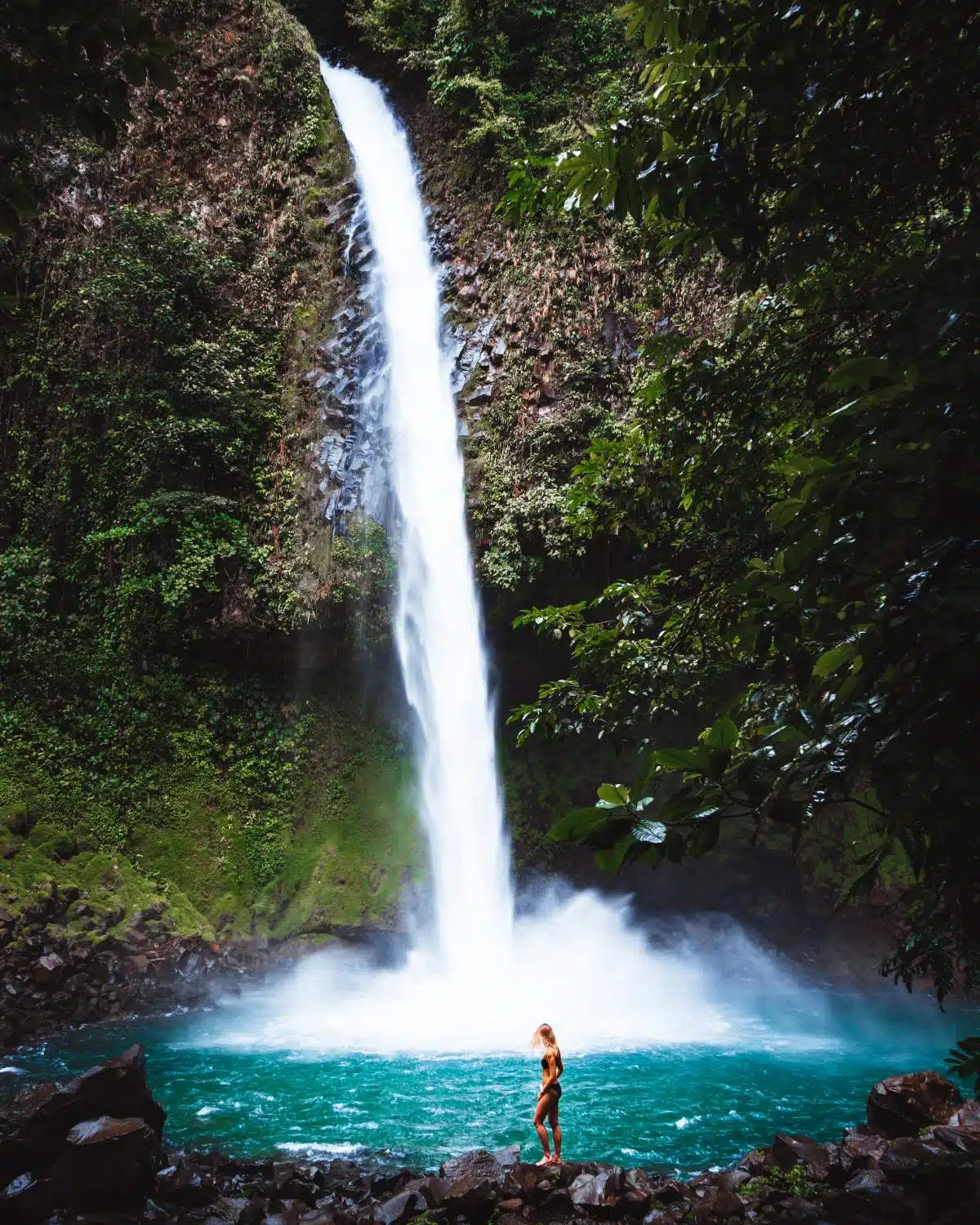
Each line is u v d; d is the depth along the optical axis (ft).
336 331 79.46
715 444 19.60
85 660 72.79
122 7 12.29
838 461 9.96
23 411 78.43
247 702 75.66
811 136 13.94
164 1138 31.63
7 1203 21.62
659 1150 30.27
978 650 8.45
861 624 9.37
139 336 77.66
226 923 67.77
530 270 79.36
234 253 82.89
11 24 12.28
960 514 8.93
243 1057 45.03
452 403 78.64
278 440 77.41
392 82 100.32
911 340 8.98
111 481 76.07
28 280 79.97
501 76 89.45
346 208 83.51
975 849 8.70
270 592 72.13
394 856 72.74
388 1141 31.37
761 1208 21.38
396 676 77.82
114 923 62.18
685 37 13.64
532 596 73.56
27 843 64.80
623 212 14.61
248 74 88.22
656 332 71.20
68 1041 48.75
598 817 9.12
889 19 12.27
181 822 70.95
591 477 23.25
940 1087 26.86
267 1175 26.76
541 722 22.41
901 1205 19.65
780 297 19.34
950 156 14.01
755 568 11.44
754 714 16.90
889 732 9.29
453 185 88.74
